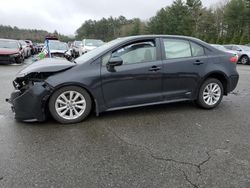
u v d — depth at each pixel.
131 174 3.20
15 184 2.98
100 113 5.46
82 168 3.33
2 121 4.92
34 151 3.75
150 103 5.34
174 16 56.84
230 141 4.15
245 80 10.61
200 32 55.03
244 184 3.02
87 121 4.99
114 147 3.91
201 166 3.39
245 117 5.34
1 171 3.23
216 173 3.23
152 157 3.62
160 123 4.95
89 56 5.15
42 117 4.70
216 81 5.88
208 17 55.19
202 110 5.81
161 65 5.29
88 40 19.23
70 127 4.68
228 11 47.34
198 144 4.03
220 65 5.86
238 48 21.09
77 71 4.79
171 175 3.18
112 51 5.03
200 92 5.76
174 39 5.54
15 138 4.18
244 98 7.05
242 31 44.75
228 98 7.03
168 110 5.77
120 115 5.38
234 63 6.11
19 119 4.77
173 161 3.51
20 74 4.82
